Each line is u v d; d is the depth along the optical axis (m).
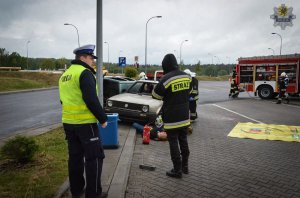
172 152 5.38
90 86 3.87
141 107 9.61
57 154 6.39
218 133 9.51
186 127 5.48
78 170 4.23
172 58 5.41
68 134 4.13
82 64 4.06
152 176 5.44
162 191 4.78
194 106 11.05
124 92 11.43
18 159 5.65
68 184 4.69
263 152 7.29
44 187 4.61
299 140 8.67
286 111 15.34
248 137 8.94
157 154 6.89
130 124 10.29
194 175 5.55
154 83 11.05
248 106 17.52
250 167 6.09
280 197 4.68
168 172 5.47
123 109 9.87
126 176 5.16
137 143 7.96
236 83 23.59
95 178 4.05
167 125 5.37
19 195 4.30
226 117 13.02
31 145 5.77
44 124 11.05
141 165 5.84
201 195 4.67
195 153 7.07
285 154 7.16
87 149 4.00
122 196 4.39
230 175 5.59
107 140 6.91
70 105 3.98
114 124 6.92
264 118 12.86
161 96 5.33
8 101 19.55
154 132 8.40
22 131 9.63
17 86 32.72
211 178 5.42
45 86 37.22
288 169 6.02
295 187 5.09
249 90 23.12
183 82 5.37
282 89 19.19
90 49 4.07
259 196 4.70
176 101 5.33
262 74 22.52
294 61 21.12
